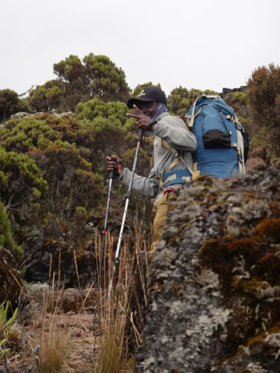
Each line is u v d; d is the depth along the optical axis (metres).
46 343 3.38
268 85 11.48
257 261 2.20
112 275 3.50
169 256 2.38
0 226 12.32
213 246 2.29
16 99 25.02
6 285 4.44
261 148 10.80
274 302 2.11
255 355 2.02
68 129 20.02
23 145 18.86
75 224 15.01
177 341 2.18
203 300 2.21
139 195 17.05
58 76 27.70
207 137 3.70
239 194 2.45
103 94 27.08
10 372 2.93
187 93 26.38
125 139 20.66
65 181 17.12
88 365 3.27
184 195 2.59
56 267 13.12
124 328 3.30
